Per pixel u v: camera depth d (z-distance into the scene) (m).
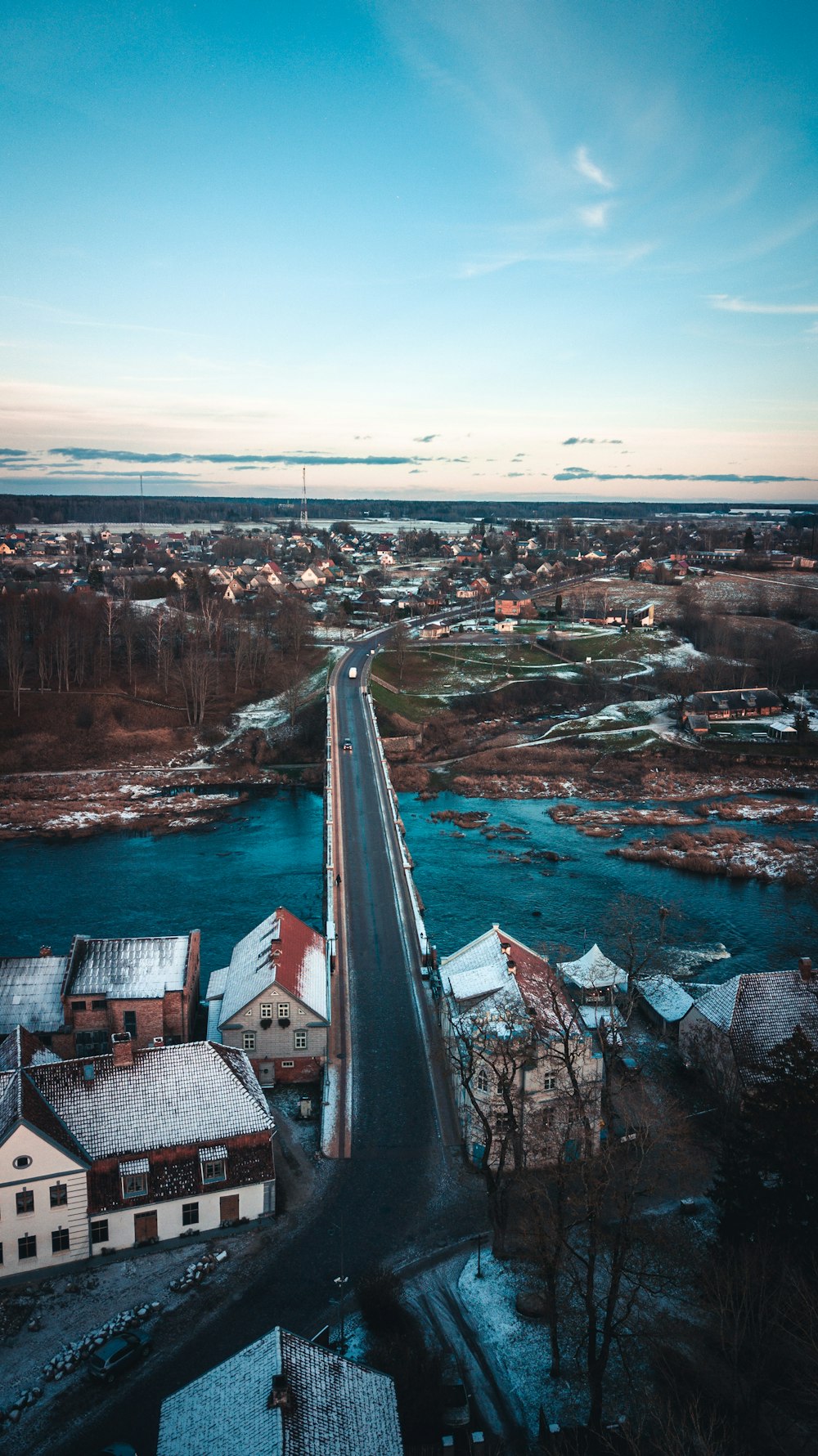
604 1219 61.53
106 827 152.62
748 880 132.50
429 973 94.81
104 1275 57.91
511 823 159.00
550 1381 49.91
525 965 77.81
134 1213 59.25
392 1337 51.84
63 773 180.25
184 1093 63.03
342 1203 64.50
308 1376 39.16
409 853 132.38
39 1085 61.00
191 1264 58.69
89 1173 58.16
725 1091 73.62
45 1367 50.62
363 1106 75.06
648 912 119.12
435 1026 86.19
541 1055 66.44
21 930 110.44
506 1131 62.00
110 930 110.50
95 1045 78.25
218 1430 37.69
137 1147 59.66
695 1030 79.56
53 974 80.38
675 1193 64.50
